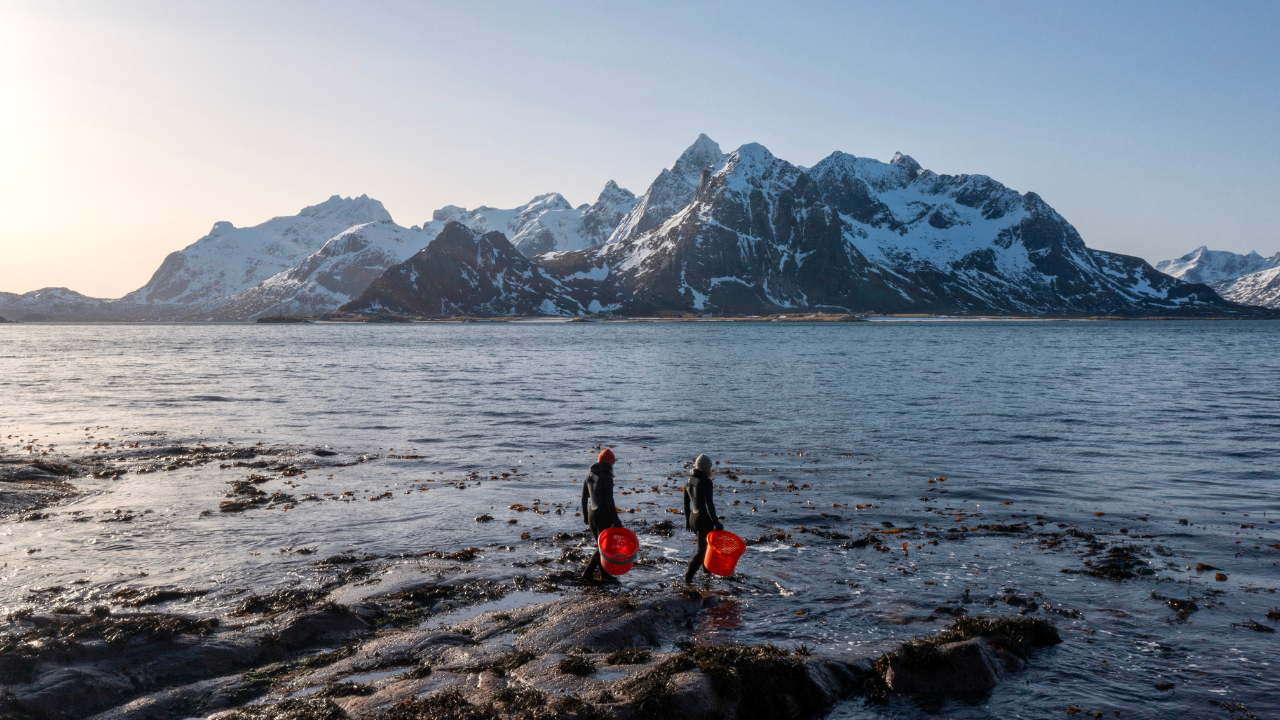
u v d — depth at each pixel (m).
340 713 6.84
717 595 10.74
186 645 8.31
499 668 8.07
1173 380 51.34
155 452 23.78
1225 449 23.84
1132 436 26.56
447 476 20.09
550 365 72.12
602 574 11.57
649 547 13.40
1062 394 41.66
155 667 7.89
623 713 6.93
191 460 22.17
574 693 7.44
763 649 8.39
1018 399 39.00
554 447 24.86
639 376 56.78
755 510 16.02
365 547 13.26
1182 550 13.00
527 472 20.67
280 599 10.28
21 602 10.26
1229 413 32.88
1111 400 38.41
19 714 6.72
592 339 163.38
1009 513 15.77
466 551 12.88
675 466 21.39
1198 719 7.33
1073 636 9.34
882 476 19.69
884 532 14.20
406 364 74.19
